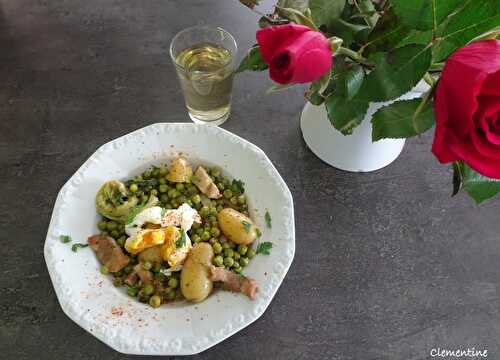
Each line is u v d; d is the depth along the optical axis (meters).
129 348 0.69
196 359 0.74
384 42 0.55
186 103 0.94
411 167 0.92
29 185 0.88
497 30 0.48
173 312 0.73
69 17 1.06
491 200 0.90
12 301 0.78
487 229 0.87
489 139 0.41
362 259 0.83
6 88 0.98
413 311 0.79
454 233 0.86
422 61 0.51
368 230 0.86
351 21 0.61
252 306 0.72
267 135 0.95
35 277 0.80
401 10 0.49
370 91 0.54
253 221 0.82
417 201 0.89
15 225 0.85
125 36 1.04
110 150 0.85
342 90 0.58
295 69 0.41
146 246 0.78
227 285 0.75
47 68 1.00
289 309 0.78
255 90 1.00
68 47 1.03
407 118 0.59
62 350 0.74
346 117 0.64
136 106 0.97
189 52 0.91
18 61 1.01
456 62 0.42
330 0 0.57
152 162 0.87
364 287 0.81
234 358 0.75
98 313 0.72
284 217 0.79
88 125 0.95
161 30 1.05
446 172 0.92
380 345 0.76
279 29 0.43
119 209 0.81
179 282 0.79
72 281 0.74
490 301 0.80
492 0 0.46
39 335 0.75
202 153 0.86
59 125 0.94
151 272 0.79
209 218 0.85
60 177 0.89
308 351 0.75
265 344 0.76
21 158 0.91
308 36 0.42
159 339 0.70
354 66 0.57
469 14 0.48
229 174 0.86
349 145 0.84
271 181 0.82
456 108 0.41
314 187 0.90
